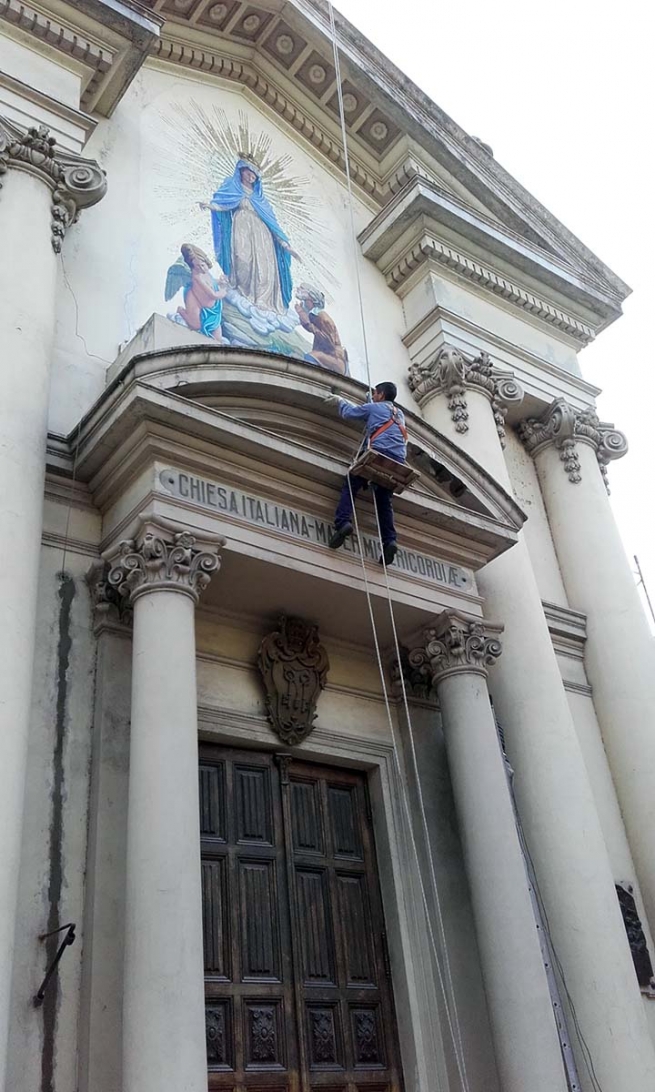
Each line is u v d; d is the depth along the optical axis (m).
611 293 14.25
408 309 12.53
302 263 11.61
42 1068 6.04
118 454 7.59
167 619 6.97
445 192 12.36
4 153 8.30
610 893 9.26
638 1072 8.46
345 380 8.96
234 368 8.15
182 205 10.62
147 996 5.73
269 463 8.05
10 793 5.97
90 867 6.71
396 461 8.09
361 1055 8.02
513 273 13.24
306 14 12.09
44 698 7.09
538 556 12.32
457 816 8.95
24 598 6.59
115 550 7.31
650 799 10.77
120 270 9.57
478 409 11.74
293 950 7.98
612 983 8.78
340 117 12.54
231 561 7.89
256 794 8.45
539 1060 7.42
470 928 8.86
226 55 12.18
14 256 7.87
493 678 10.17
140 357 7.42
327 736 8.97
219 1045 7.30
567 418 12.95
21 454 7.04
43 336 7.74
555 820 9.43
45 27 9.30
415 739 9.51
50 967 6.28
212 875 7.87
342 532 8.21
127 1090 5.55
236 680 8.62
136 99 10.88
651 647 11.78
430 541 9.24
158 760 6.43
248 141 11.96
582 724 11.27
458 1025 8.24
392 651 9.67
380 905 8.80
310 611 8.89
